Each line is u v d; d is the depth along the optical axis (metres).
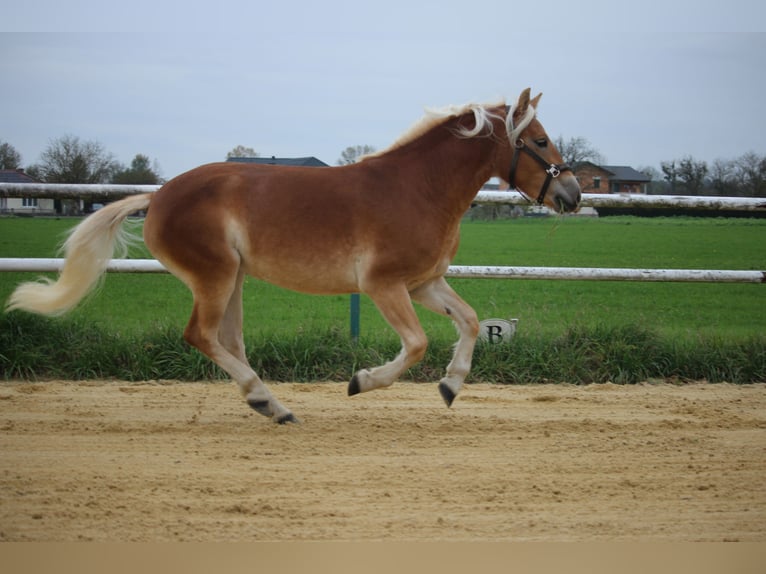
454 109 5.62
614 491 4.35
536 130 5.63
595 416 6.08
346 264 5.43
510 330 7.67
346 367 7.33
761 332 9.48
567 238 30.89
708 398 6.74
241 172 5.57
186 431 5.47
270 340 7.54
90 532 3.67
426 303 5.78
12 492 4.14
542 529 3.81
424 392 6.83
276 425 5.65
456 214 5.62
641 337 7.73
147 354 7.22
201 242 5.41
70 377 7.11
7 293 11.70
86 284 5.75
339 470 4.65
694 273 7.54
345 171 5.53
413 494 4.25
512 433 5.55
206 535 3.66
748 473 4.70
